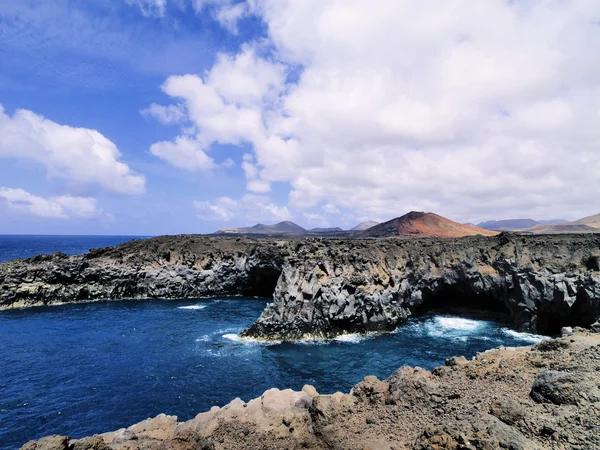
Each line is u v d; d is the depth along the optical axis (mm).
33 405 29000
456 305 65812
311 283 51062
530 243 56438
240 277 82062
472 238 67062
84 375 35281
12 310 64875
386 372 36469
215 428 16359
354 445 13539
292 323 48781
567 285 47750
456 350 43688
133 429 16531
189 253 83938
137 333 50531
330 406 16125
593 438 10820
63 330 51938
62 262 73625
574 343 19438
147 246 86500
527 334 50438
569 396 13352
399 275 57312
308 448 14766
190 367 37625
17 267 71188
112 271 75875
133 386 32719
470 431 11531
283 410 17578
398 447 12703
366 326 51531
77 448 12891
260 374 35750
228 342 46750
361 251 60594
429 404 15328
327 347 44938
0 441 24078
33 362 38844
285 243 78562
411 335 50312
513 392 15305
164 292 77438
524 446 10633
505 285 54125
